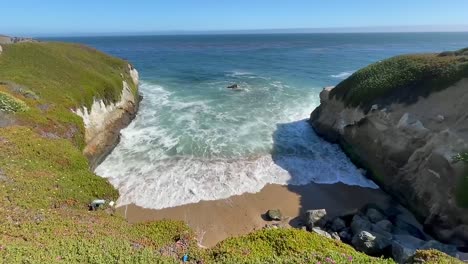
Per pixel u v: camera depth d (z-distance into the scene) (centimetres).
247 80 6222
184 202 2194
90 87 3450
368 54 11131
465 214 1817
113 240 1227
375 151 2670
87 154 2652
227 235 1919
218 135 3306
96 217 1513
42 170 1838
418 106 2502
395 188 2380
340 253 1141
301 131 3516
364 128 2861
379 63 3538
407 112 2525
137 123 3697
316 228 1947
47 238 1160
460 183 1894
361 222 1942
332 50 13288
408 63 3166
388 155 2520
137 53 12362
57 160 2012
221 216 2081
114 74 4444
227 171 2602
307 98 4759
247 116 3925
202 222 2016
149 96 4959
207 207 2158
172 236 1422
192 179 2466
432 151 2161
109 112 3469
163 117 3888
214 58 10356
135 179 2450
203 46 17125
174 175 2516
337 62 8875
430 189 2080
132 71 5491
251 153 2934
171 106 4359
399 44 17638
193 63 8981
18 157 1858
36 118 2409
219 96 4903
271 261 1064
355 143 2934
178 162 2731
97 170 2592
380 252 1692
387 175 2483
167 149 2973
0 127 2131
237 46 16938
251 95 4950
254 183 2459
